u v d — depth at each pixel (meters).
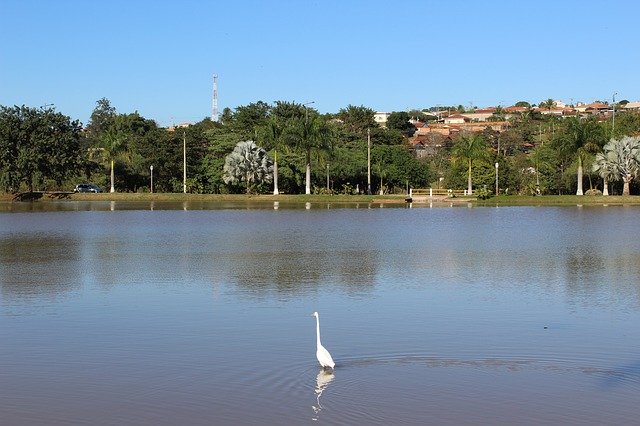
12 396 17.27
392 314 26.11
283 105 157.88
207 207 100.00
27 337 22.81
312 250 47.06
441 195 124.81
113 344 21.91
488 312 26.45
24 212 89.19
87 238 55.97
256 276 35.50
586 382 18.09
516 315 25.91
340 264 39.88
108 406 16.58
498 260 41.56
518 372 18.91
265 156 124.00
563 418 15.80
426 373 18.80
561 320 25.09
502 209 96.06
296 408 16.33
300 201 114.12
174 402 16.78
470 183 126.62
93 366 19.58
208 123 184.62
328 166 128.50
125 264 40.41
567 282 33.47
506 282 33.47
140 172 133.88
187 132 140.62
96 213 87.31
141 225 68.94
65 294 30.77
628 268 38.03
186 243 51.91
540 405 16.52
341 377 18.48
